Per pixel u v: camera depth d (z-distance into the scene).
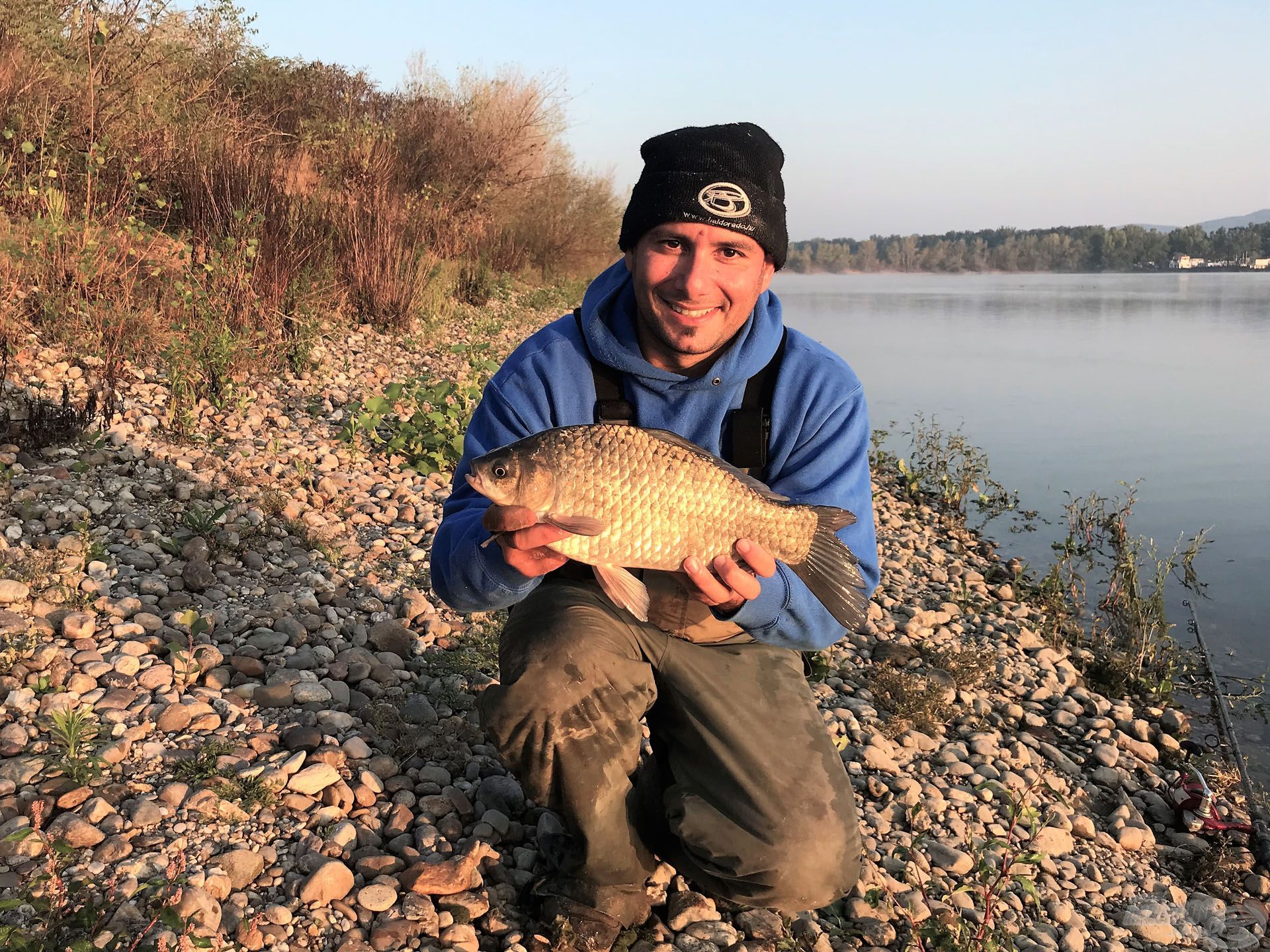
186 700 1.42
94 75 3.86
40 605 1.58
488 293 6.90
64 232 3.08
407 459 2.92
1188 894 1.56
